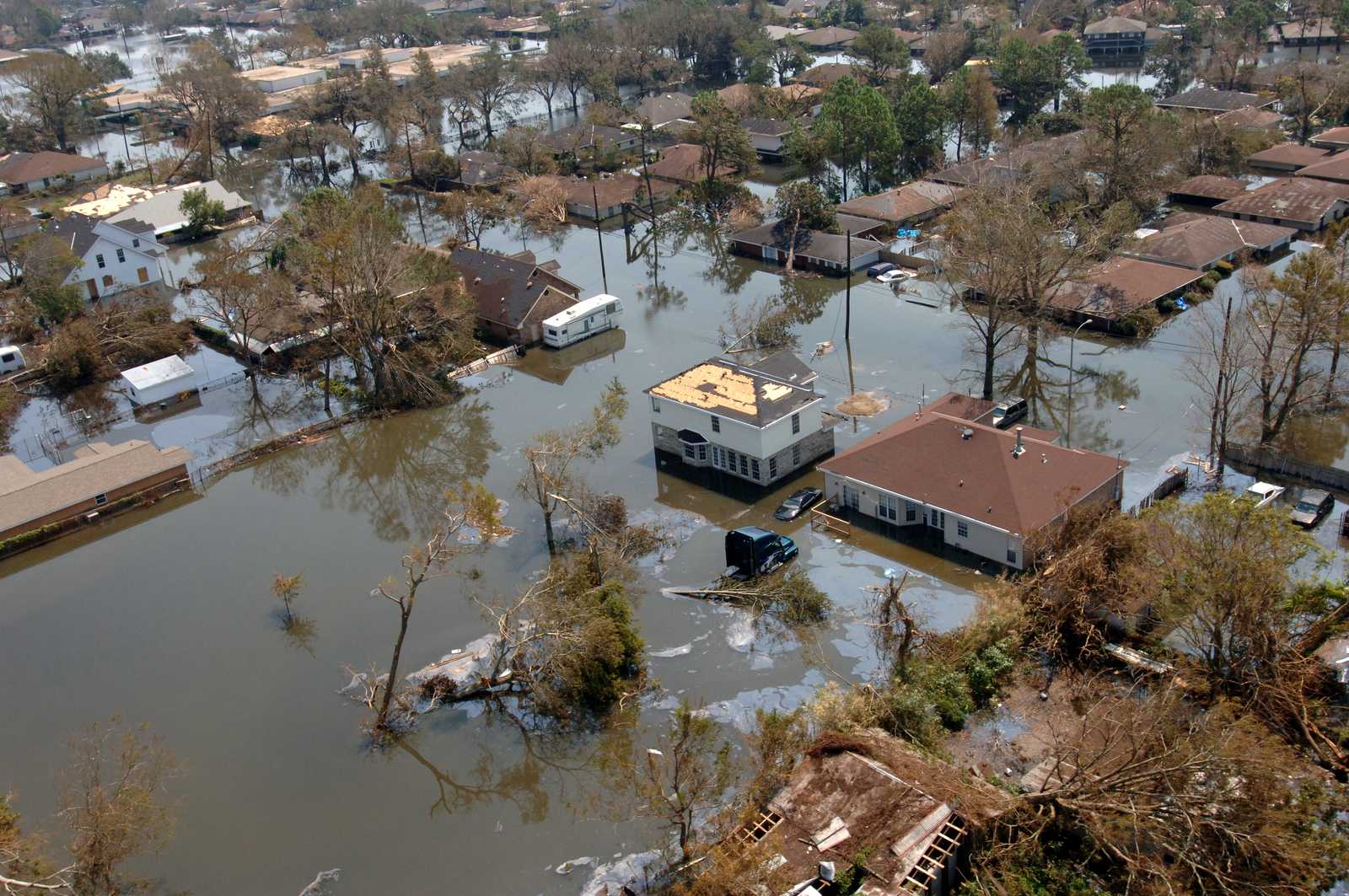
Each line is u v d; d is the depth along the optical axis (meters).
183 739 47.66
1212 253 88.12
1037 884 35.34
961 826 36.81
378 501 67.38
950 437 57.56
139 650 54.25
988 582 52.75
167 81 165.00
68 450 75.06
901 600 51.69
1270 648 40.59
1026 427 60.94
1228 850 34.69
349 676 50.81
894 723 42.53
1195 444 64.31
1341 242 63.88
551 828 41.66
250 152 164.88
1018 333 80.62
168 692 50.88
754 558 54.25
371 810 43.25
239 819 43.09
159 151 165.38
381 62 176.12
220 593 58.62
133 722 49.03
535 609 49.09
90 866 38.06
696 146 132.75
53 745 48.00
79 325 86.56
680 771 39.00
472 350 84.56
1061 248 75.88
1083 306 81.81
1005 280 69.69
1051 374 75.50
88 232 103.56
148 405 81.06
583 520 58.06
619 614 47.97
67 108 164.38
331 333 82.00
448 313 81.44
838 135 116.31
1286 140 123.00
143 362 88.31
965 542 55.25
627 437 71.06
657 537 58.84
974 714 44.59
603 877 38.94
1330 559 43.50
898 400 72.94
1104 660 46.31
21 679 52.91
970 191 93.38
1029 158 107.12
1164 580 42.84
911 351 80.94
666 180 128.62
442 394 79.19
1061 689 45.34
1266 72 142.62
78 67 168.12
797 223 102.44
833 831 37.06
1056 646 47.38
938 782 38.62
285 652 53.03
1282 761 35.38
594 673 46.31
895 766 39.59
